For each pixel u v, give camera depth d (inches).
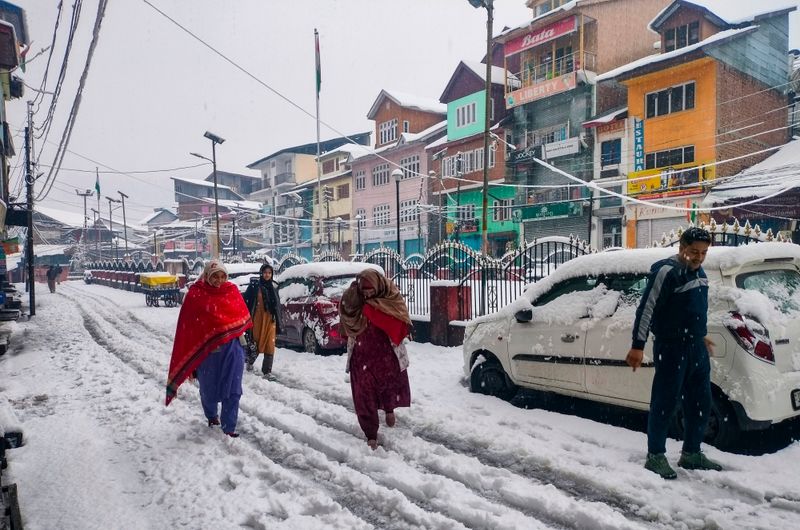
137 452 178.7
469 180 1192.8
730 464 142.7
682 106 904.3
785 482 131.2
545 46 1181.1
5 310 631.8
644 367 169.3
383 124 1686.8
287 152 2237.9
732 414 151.1
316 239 1939.0
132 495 145.2
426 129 1648.6
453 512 128.6
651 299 137.2
